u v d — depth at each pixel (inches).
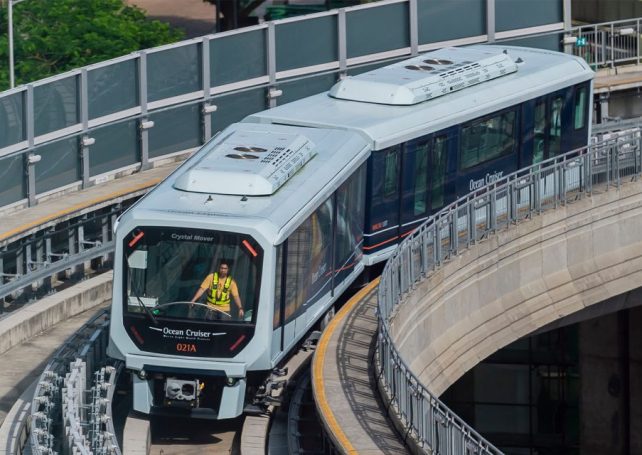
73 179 3412.9
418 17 3944.4
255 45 3754.9
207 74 3683.6
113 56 4714.6
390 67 3321.9
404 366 2119.8
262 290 2460.6
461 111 3206.2
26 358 2780.5
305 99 3193.9
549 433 4798.2
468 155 3253.0
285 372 2593.5
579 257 3198.8
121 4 5142.7
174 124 3656.5
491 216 3011.8
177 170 2687.0
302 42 3828.7
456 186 3228.3
